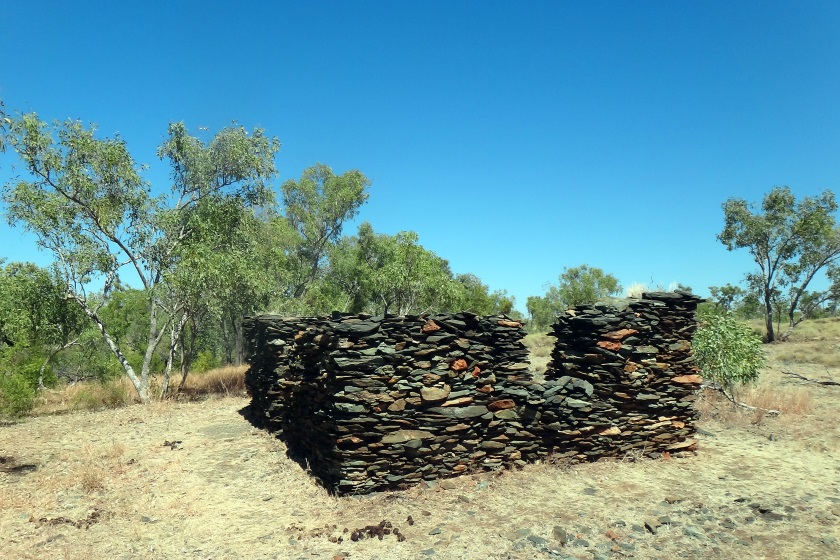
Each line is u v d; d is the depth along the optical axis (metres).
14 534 6.34
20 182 15.03
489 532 6.00
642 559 5.38
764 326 39.22
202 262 16.30
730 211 32.38
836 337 30.78
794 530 5.98
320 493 7.36
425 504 6.84
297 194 34.06
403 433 7.37
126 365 16.69
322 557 5.49
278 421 10.70
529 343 32.59
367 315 7.85
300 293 32.47
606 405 8.46
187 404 16.00
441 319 7.79
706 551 5.52
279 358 10.60
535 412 8.23
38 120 15.01
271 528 6.32
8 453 10.33
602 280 46.72
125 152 16.41
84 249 16.09
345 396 7.10
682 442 8.97
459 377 7.82
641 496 7.08
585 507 6.71
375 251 32.94
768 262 31.67
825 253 31.09
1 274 15.63
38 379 16.14
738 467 8.27
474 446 7.90
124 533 6.32
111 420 13.66
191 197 18.56
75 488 8.05
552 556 5.43
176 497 7.52
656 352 8.82
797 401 12.46
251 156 18.22
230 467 8.88
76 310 17.14
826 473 7.95
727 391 13.31
